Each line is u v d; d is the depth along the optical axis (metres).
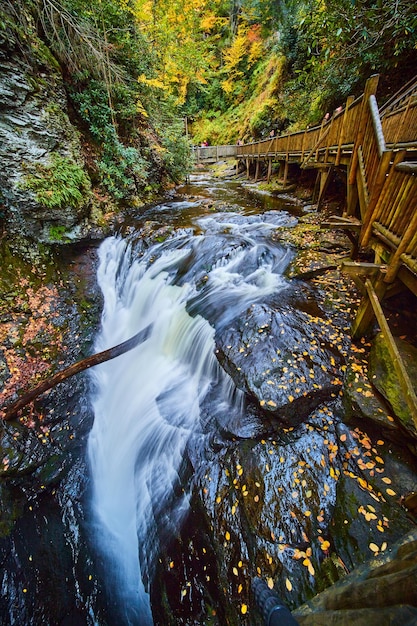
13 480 3.69
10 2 5.77
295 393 3.41
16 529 3.34
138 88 11.17
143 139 11.71
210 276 6.21
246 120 24.81
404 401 2.92
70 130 7.19
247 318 4.58
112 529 3.91
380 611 1.16
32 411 4.38
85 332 6.04
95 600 3.26
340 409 3.32
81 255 7.30
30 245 6.36
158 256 7.16
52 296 6.15
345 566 2.24
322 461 2.97
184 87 23.30
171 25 16.80
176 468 3.71
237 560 2.57
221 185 16.11
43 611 2.97
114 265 7.71
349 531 2.43
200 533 2.95
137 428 4.55
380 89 8.83
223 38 29.39
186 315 5.45
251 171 18.91
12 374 4.69
